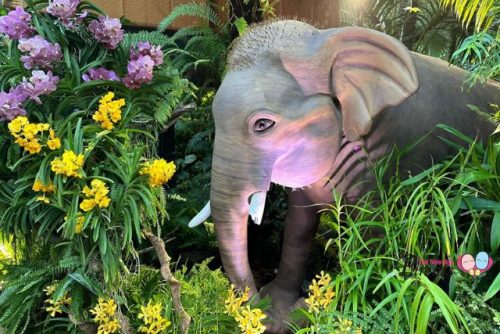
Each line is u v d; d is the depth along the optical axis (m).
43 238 1.99
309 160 2.02
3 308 1.98
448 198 1.86
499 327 1.53
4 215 1.87
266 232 3.27
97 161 1.92
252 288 2.16
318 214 2.48
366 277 1.68
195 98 3.24
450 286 1.62
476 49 1.88
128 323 1.96
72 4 1.91
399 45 1.93
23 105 1.84
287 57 1.93
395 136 2.15
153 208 1.83
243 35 2.08
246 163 1.95
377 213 1.93
